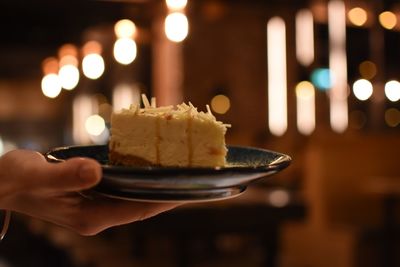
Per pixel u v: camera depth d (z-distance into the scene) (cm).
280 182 543
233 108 732
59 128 1095
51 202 95
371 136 550
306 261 523
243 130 730
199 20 716
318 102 742
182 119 113
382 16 619
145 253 464
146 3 661
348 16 671
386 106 717
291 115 742
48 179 74
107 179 85
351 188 527
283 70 741
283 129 736
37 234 564
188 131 113
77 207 96
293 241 544
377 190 471
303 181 545
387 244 473
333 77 726
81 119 1048
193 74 722
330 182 519
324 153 520
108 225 100
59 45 970
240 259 470
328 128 723
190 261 428
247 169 86
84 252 469
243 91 734
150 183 84
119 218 99
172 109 121
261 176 90
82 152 119
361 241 475
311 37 744
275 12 733
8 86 1075
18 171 80
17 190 83
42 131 1091
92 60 616
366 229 486
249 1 709
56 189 76
